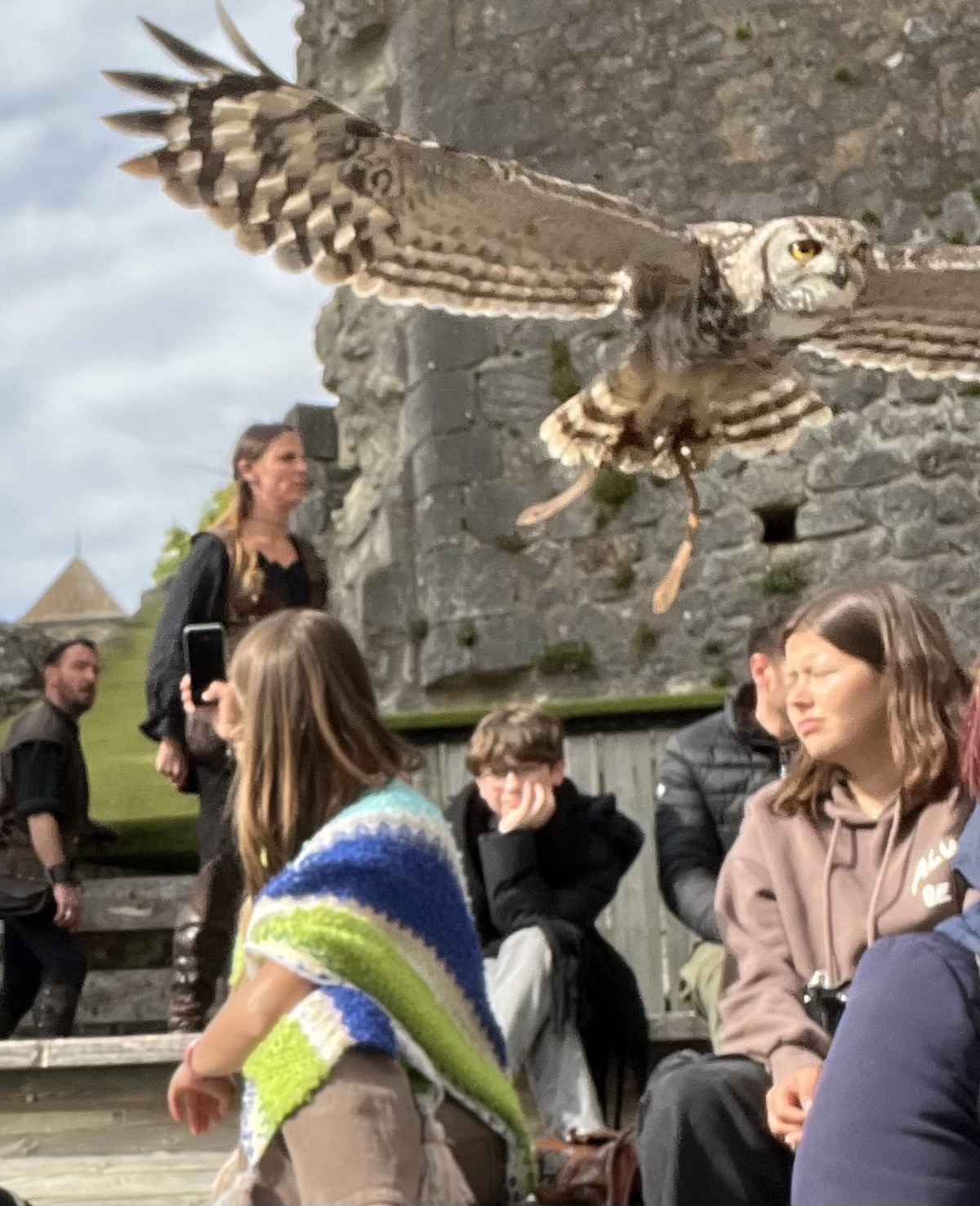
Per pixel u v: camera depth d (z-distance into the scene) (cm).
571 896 486
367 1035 256
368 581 1063
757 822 354
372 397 1123
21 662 1038
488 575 1024
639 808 711
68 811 645
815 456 991
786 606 439
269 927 266
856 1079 229
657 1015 632
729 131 1041
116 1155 462
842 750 332
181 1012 539
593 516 1015
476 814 510
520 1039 462
